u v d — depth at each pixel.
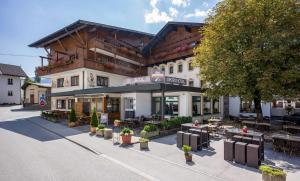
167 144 12.48
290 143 10.27
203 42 16.81
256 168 8.38
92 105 23.36
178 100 21.03
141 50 33.72
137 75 33.59
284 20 13.02
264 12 13.44
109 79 29.77
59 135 16.05
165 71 31.52
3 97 50.75
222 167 8.55
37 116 29.50
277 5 12.99
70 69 27.67
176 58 28.81
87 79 26.48
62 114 26.64
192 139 11.02
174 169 8.41
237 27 14.05
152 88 15.95
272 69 12.80
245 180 7.29
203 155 10.18
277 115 29.12
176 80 19.73
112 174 7.97
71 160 9.73
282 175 6.39
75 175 7.91
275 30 12.90
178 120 17.23
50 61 35.25
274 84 12.98
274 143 10.89
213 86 16.22
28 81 50.00
